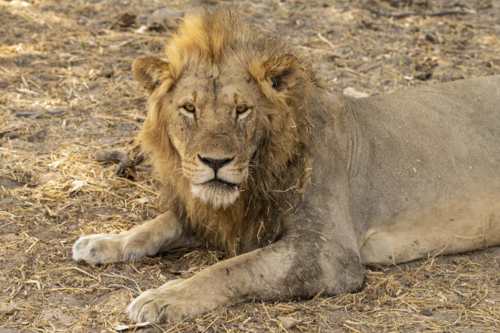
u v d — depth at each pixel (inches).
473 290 374.6
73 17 722.8
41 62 626.5
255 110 350.0
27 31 682.8
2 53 636.7
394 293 369.1
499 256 410.3
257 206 371.9
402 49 693.3
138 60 361.4
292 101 365.7
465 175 410.6
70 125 536.7
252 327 335.0
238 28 365.1
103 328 332.8
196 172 342.6
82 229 418.3
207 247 406.0
